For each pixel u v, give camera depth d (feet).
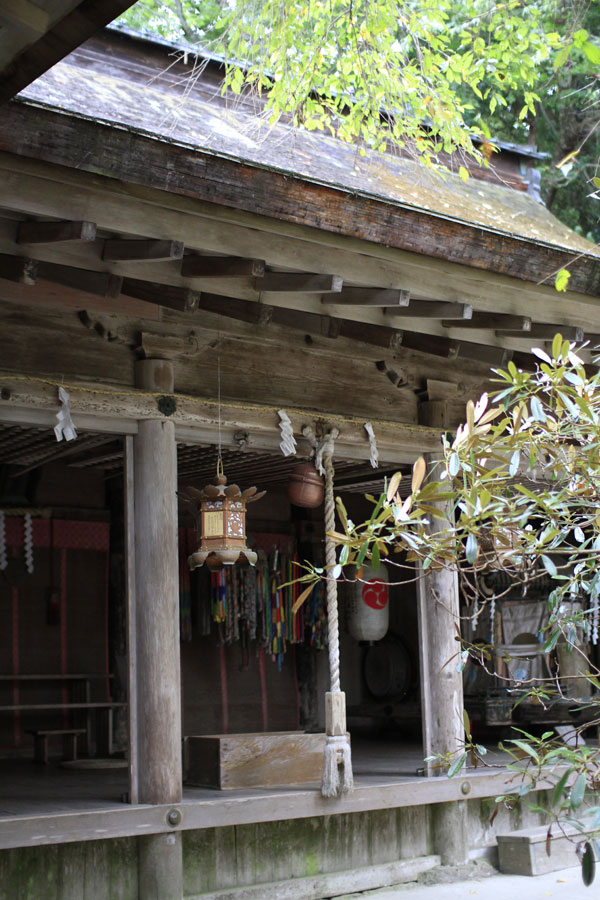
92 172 13.33
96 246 15.42
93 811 15.69
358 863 19.26
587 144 44.57
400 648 32.68
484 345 21.22
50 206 13.84
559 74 38.22
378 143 24.21
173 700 16.93
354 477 24.97
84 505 27.66
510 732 29.94
